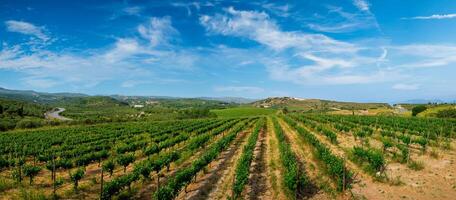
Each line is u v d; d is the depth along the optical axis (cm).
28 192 2014
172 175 2416
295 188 1734
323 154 2495
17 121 9012
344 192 1848
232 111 15600
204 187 2058
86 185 2166
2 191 2048
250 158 2555
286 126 6862
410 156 2814
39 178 2441
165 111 17162
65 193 1986
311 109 19325
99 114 16925
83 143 4709
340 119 7419
